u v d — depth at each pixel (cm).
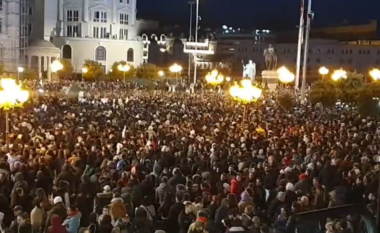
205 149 1975
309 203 1290
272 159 1695
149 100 4591
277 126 2702
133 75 9931
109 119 2986
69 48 12344
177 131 2452
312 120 3147
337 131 2591
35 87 6116
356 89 4400
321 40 15012
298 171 1591
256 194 1410
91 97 5006
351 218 678
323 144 2125
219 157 1767
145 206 1223
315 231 885
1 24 10600
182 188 1335
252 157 1828
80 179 1508
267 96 5072
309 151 1898
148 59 15400
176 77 9356
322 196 1323
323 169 1565
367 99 3969
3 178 1371
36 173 1478
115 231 1069
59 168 1662
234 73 14212
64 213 1148
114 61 12319
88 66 10406
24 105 3428
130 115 3216
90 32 12644
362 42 15112
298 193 1345
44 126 2608
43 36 12294
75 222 1125
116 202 1192
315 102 4472
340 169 1641
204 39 15288
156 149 1948
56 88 6341
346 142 2173
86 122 2788
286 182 1453
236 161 1744
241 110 3738
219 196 1315
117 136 2261
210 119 3044
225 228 1127
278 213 1211
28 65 11200
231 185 1410
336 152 1905
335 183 1520
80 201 1265
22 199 1234
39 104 3938
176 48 15500
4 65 9869
